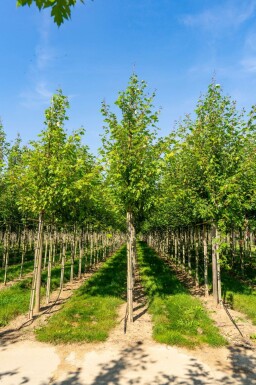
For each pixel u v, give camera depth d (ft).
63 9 8.43
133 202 33.40
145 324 30.25
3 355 22.63
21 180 34.88
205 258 43.32
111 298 39.17
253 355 23.18
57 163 33.58
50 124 34.81
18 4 8.30
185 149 38.55
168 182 40.45
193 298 39.32
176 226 68.39
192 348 24.29
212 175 36.52
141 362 21.66
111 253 115.75
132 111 33.81
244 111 37.01
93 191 38.06
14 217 58.75
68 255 88.22
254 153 35.68
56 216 40.93
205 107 38.45
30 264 67.41
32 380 18.78
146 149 33.09
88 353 23.20
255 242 87.20
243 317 33.22
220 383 18.69
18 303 35.88
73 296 40.83
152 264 75.05
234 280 51.47
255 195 36.81
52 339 25.57
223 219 35.58
